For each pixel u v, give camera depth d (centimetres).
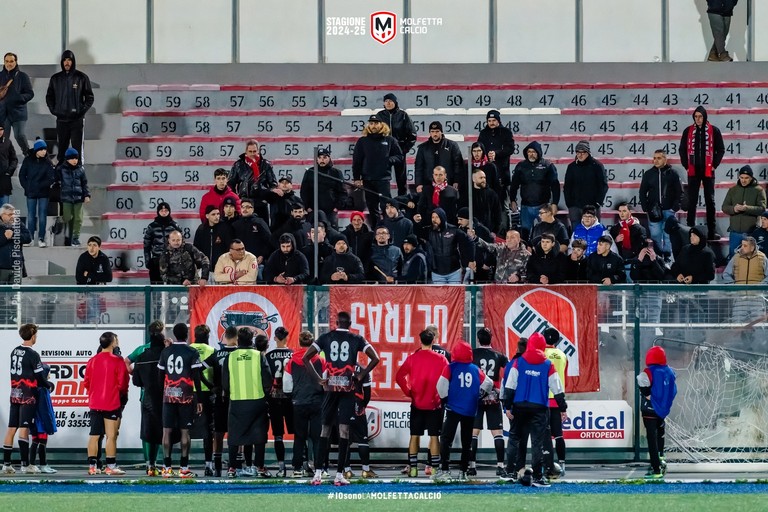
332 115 10350
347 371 6281
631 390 6925
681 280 7669
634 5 11025
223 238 7988
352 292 6912
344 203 8850
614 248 7781
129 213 9706
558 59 11006
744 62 10975
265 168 8631
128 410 6906
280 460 6644
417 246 7775
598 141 10244
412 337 6906
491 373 6600
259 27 11081
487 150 9031
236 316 6931
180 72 10994
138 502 5806
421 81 11012
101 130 10488
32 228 9244
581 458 6912
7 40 11062
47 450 6950
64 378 6944
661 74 11006
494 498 5919
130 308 6944
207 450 6625
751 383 6906
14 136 10038
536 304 6919
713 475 6700
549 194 8888
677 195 9000
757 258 7675
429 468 6625
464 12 11075
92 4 11088
